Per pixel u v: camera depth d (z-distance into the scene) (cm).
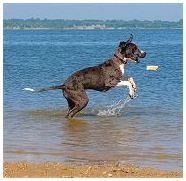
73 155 1321
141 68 3369
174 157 1302
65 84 1853
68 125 1698
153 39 8706
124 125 1692
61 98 2230
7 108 1995
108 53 4878
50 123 1728
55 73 3247
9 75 3081
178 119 1786
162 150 1373
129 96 1903
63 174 1121
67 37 10794
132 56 1898
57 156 1310
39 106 2045
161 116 1841
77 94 1838
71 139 1501
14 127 1661
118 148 1395
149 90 2448
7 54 4922
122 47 1898
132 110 1966
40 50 5525
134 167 1203
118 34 12506
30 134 1562
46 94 2319
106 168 1182
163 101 2161
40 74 3180
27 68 3497
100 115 1877
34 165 1202
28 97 2247
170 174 1132
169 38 9112
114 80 1889
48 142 1465
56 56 4581
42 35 12950
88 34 13212
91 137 1527
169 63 3731
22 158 1287
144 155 1322
